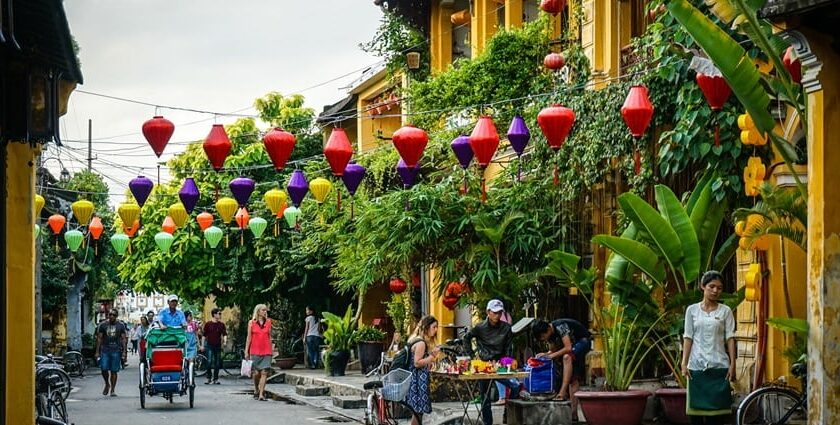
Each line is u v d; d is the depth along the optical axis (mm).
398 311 31547
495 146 14844
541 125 14180
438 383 21578
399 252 22172
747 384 17062
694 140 16594
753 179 14898
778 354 16359
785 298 15758
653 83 17703
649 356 18359
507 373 16266
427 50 30688
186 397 27625
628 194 16156
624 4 21016
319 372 33469
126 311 109938
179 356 24469
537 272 20703
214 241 23453
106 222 49781
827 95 10523
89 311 60219
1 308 12234
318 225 31453
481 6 27953
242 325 45375
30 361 14570
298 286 37969
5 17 10516
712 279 13594
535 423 16859
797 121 15766
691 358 13617
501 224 21094
